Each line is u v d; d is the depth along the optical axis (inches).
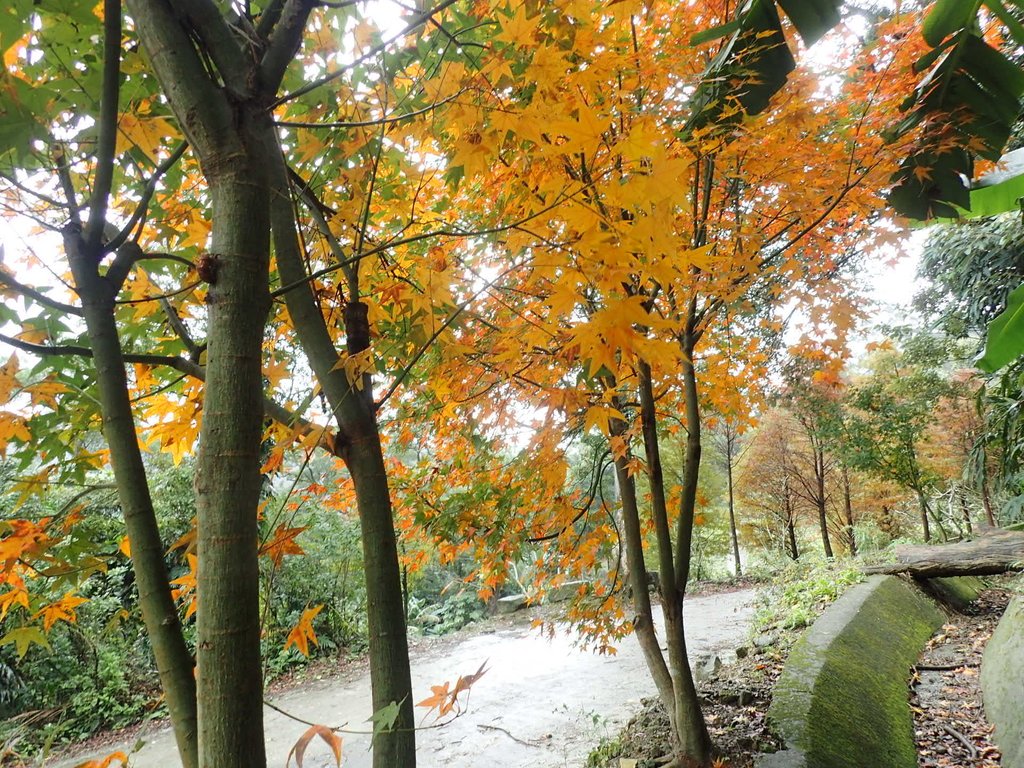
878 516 449.4
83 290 36.2
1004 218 168.6
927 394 336.8
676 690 104.2
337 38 61.5
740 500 495.2
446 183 72.7
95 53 39.5
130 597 259.4
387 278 68.7
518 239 53.5
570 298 42.0
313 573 307.3
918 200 89.2
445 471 115.7
